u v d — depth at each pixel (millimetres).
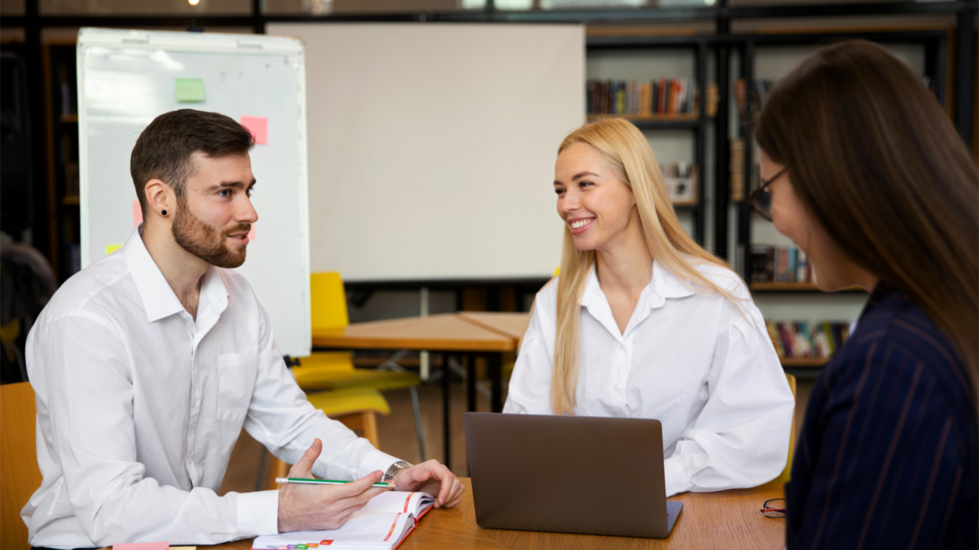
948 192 627
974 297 614
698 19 5004
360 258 4926
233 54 2414
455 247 4957
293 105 2469
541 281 4988
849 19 5266
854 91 655
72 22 4891
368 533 1019
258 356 1417
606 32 5207
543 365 1640
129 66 2328
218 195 1176
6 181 2486
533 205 4961
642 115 5086
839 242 671
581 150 1489
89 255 2299
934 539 590
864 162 641
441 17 4914
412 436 3979
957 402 594
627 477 988
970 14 4902
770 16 4980
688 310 1486
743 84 5031
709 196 5328
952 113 5043
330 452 1354
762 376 1396
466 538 1035
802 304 5441
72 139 5074
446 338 2715
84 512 1036
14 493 1381
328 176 4879
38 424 1190
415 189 4922
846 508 606
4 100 2479
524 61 4914
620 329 1557
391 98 4879
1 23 4863
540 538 1029
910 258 630
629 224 1521
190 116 1175
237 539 1032
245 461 3621
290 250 2469
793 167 684
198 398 1293
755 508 1144
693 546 986
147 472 1201
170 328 1238
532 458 1016
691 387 1476
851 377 626
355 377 3178
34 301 2969
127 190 2322
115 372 1115
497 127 4922
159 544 993
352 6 5129
